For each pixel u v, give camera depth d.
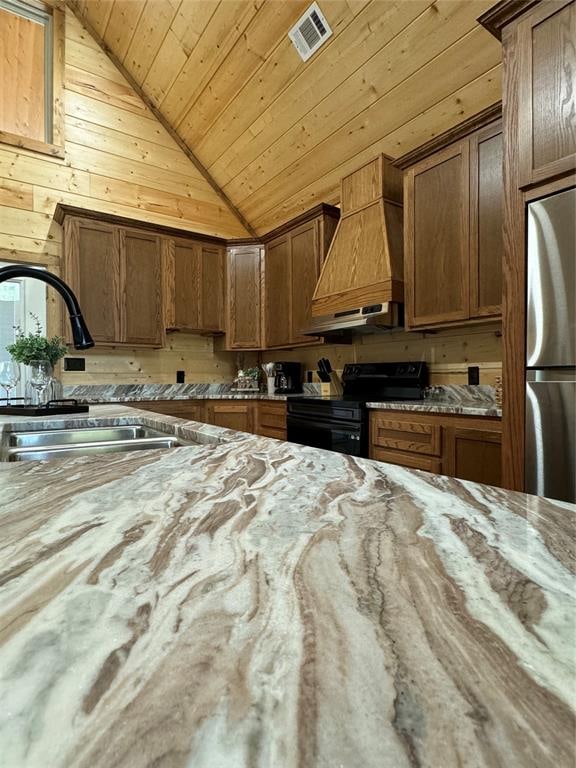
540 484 1.65
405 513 0.52
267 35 2.92
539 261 1.67
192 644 0.27
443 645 0.27
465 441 2.16
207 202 4.32
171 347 4.18
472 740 0.20
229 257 4.17
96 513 0.52
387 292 2.77
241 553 0.41
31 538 0.44
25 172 3.43
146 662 0.26
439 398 2.95
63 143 3.58
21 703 0.22
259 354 4.69
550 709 0.22
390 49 2.58
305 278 3.64
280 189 3.98
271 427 3.54
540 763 0.19
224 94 3.50
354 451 2.66
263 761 0.19
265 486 0.64
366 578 0.36
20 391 3.11
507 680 0.24
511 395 1.75
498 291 2.25
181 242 3.91
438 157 2.54
